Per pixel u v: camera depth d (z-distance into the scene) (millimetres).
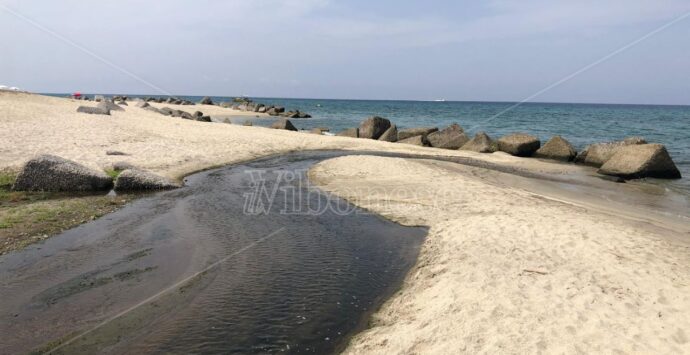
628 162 18719
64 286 6660
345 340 5402
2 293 6379
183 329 5562
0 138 16578
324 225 10297
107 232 9172
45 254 7871
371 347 5145
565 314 5598
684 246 8391
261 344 5277
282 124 35938
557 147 24391
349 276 7367
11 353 4980
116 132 21672
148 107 45688
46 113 24828
